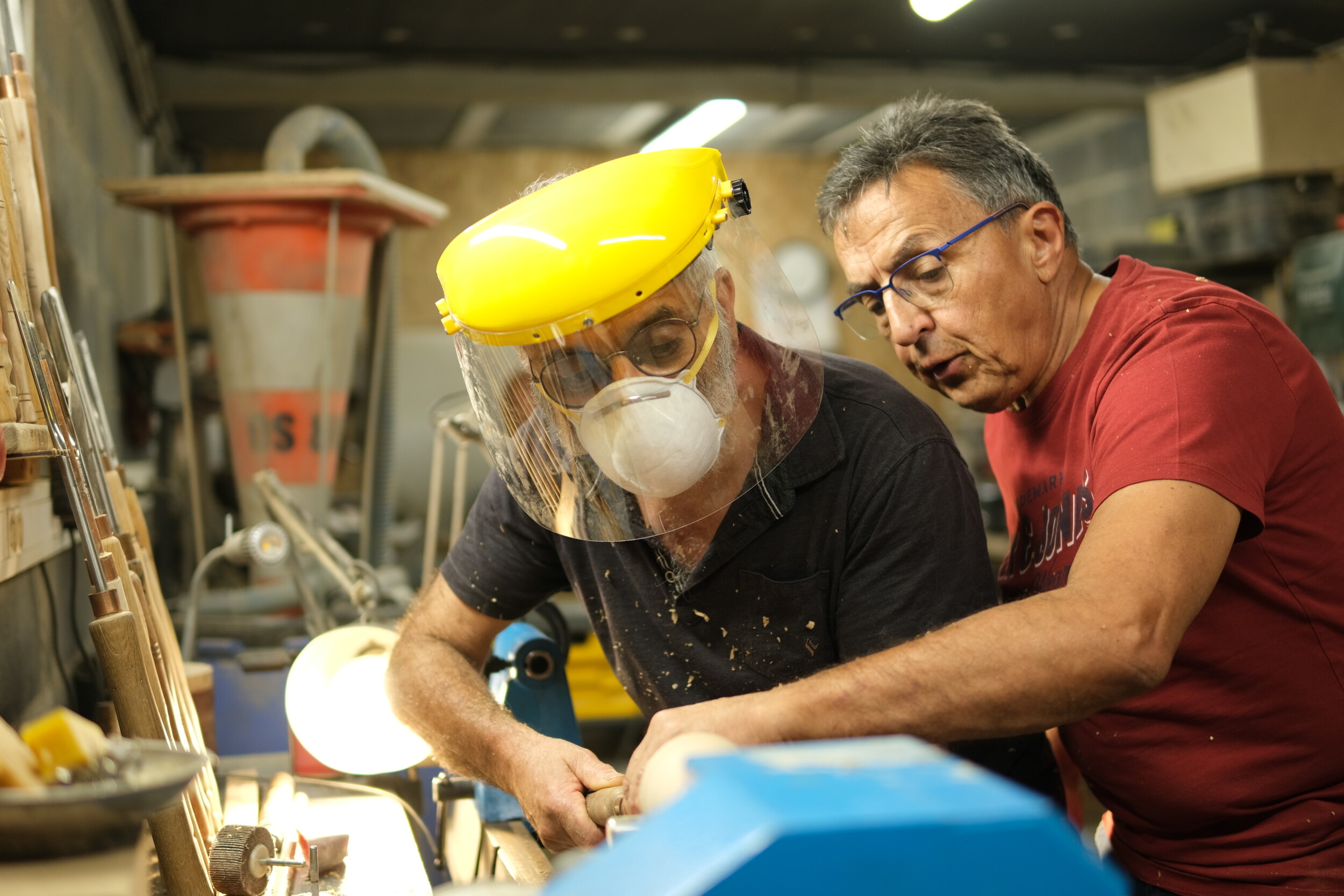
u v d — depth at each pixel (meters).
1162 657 0.79
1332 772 1.08
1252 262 4.76
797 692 0.79
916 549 1.04
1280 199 4.57
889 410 1.08
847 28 5.23
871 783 0.38
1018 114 7.24
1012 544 1.35
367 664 1.36
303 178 2.44
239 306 2.57
